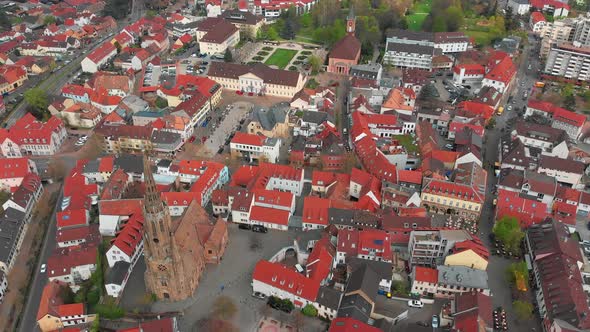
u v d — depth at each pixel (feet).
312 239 569.64
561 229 571.28
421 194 642.22
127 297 515.50
